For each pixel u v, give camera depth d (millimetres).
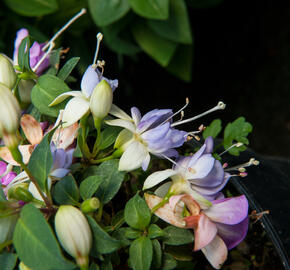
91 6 660
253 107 1000
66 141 287
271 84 1014
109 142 300
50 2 667
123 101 992
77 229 228
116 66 984
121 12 661
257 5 1083
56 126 278
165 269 284
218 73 1046
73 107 275
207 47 1067
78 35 793
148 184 270
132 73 1015
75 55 797
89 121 310
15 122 241
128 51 804
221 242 272
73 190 264
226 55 1061
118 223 287
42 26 760
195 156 269
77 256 231
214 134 370
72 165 286
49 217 258
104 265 272
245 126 356
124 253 312
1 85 241
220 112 1000
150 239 277
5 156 288
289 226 324
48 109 300
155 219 281
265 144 955
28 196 252
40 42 702
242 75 1040
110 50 955
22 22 718
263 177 373
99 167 288
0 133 241
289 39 1043
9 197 252
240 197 268
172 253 305
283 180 376
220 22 1080
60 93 301
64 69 325
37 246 221
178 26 716
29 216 226
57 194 264
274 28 1062
